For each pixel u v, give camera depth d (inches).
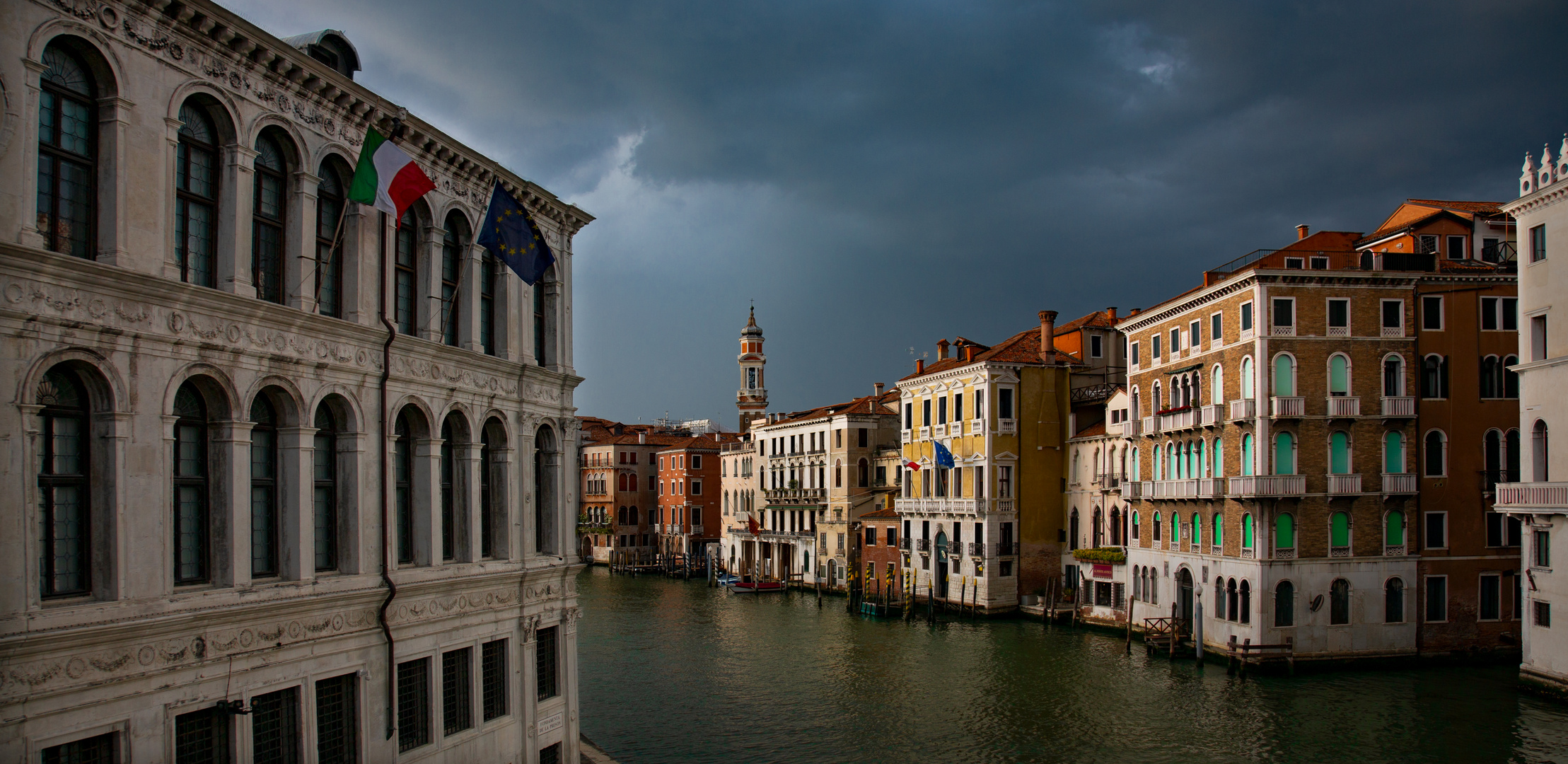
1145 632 1638.8
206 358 489.4
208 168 509.7
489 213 690.2
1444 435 1451.8
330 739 569.6
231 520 503.8
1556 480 1182.9
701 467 3563.0
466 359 692.1
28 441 409.4
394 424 622.2
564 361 842.8
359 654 585.9
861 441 2677.2
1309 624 1402.6
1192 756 1060.5
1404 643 1423.5
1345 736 1109.7
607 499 3681.1
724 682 1462.8
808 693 1386.6
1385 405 1430.9
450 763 661.9
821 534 2731.3
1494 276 1461.6
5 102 401.4
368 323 603.8
